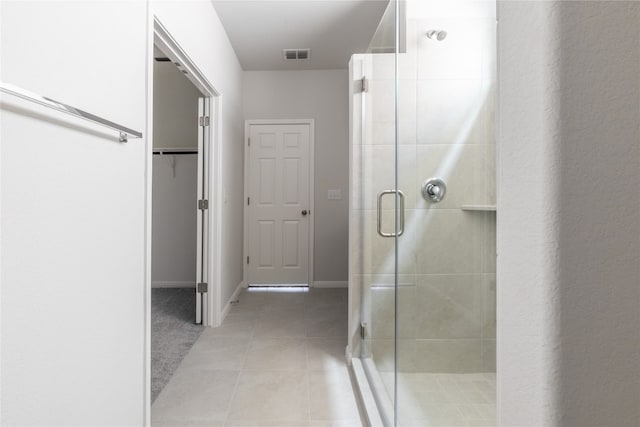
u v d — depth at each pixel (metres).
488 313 1.42
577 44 0.34
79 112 0.84
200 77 2.23
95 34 1.02
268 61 3.54
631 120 0.34
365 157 2.00
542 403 0.35
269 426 1.44
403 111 1.53
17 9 0.74
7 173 0.72
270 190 3.82
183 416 1.50
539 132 0.35
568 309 0.34
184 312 2.91
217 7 2.50
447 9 1.48
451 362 1.39
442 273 1.45
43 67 0.81
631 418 0.34
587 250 0.34
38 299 0.80
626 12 0.34
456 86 1.48
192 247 3.79
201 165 2.62
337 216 3.84
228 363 1.99
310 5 2.53
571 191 0.34
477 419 1.21
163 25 1.54
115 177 1.13
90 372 0.99
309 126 3.82
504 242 0.42
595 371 0.34
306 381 1.80
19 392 0.75
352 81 2.03
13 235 0.73
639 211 0.34
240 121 3.63
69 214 0.90
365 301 1.95
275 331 2.49
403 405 1.34
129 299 1.22
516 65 0.39
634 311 0.34
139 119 1.29
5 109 0.71
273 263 3.84
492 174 1.46
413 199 1.50
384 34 1.71
